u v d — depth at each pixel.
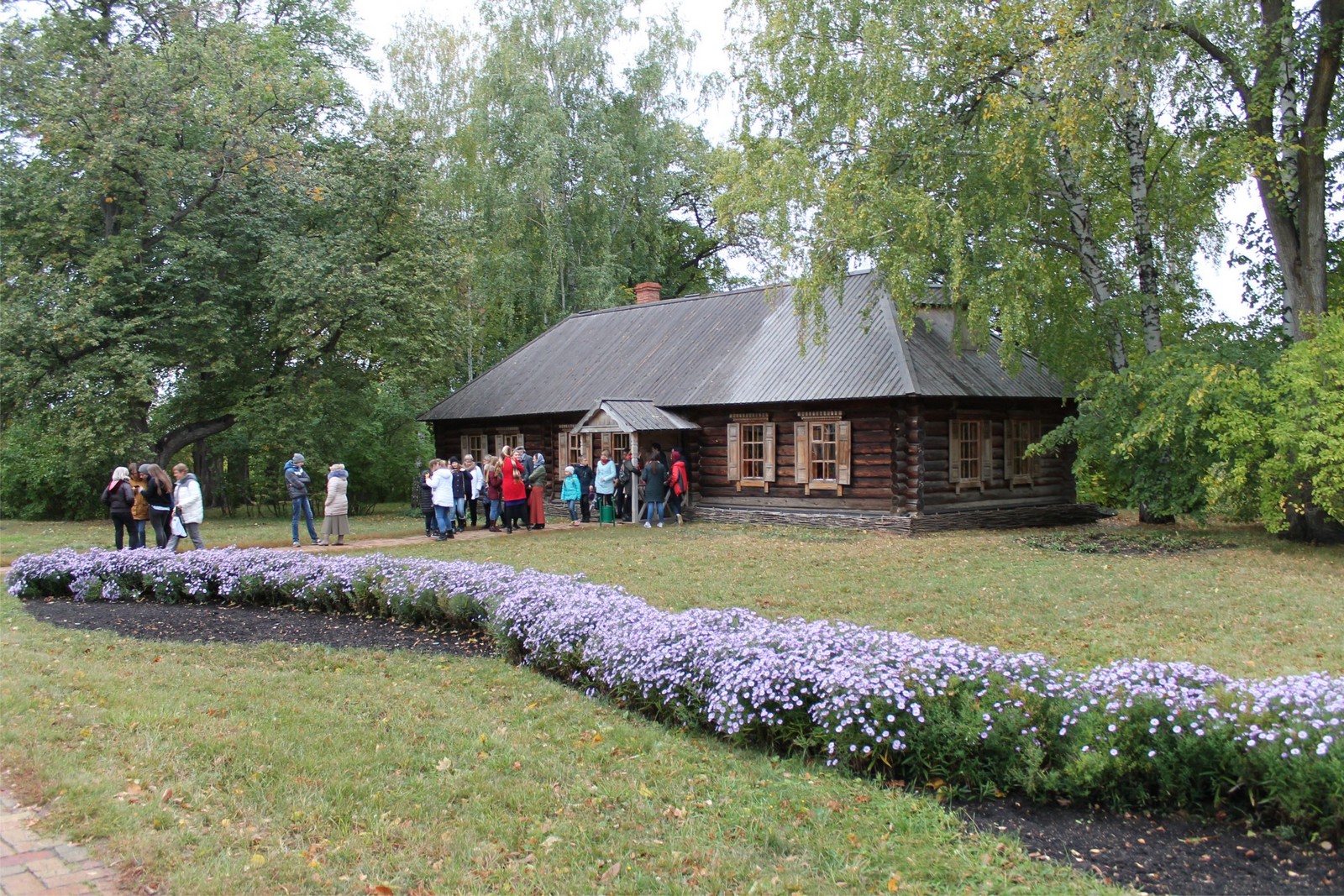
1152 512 19.61
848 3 20.56
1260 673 8.54
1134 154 20.03
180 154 25.50
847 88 20.27
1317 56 18.06
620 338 29.16
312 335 27.08
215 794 5.88
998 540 18.88
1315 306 18.41
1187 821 5.75
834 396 21.27
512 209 35.09
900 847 5.36
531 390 28.86
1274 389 16.78
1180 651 9.45
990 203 18.80
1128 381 18.69
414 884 4.85
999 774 6.19
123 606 12.94
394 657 9.77
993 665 6.71
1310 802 5.36
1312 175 18.34
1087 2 16.89
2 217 24.64
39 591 13.91
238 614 12.29
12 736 6.79
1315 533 18.30
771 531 21.09
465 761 6.58
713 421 24.56
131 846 5.09
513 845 5.34
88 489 30.05
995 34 18.44
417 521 27.09
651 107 39.94
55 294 24.20
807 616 11.29
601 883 4.91
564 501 25.41
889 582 13.66
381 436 32.94
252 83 27.11
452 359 34.25
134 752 6.51
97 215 26.20
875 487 21.48
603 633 8.55
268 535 22.53
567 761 6.69
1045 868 5.12
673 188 42.53
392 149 29.06
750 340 25.33
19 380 23.44
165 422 29.44
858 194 19.73
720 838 5.46
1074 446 25.16
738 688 7.08
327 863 5.03
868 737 6.49
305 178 26.94
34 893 4.59
